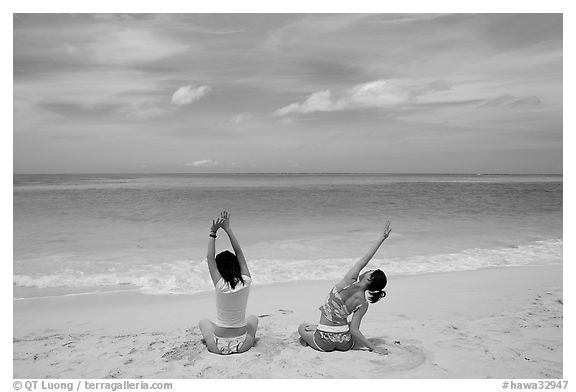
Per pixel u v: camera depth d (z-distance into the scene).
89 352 4.50
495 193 29.31
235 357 4.22
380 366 4.04
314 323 5.46
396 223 14.88
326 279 8.07
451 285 7.50
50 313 6.15
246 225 14.44
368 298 4.40
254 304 6.45
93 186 36.38
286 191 30.92
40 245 10.98
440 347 4.51
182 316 5.98
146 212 17.33
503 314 5.75
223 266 4.29
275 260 9.51
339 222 15.12
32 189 31.59
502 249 10.81
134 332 5.27
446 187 38.69
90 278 8.04
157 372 3.93
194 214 16.78
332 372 3.91
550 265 9.23
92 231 13.05
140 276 8.20
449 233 12.91
